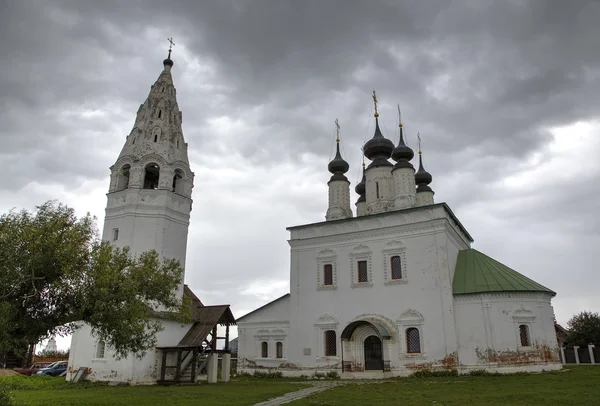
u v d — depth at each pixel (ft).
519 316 102.68
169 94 137.69
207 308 123.54
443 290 107.55
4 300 51.60
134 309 57.88
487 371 99.09
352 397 66.08
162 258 116.88
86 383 102.68
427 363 104.99
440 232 111.75
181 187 130.21
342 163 148.97
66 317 57.06
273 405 59.82
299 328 123.24
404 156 138.00
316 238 128.36
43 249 53.98
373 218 121.90
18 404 59.21
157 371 108.37
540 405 51.78
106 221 121.90
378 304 114.73
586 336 178.40
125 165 125.80
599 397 56.03
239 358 131.23
